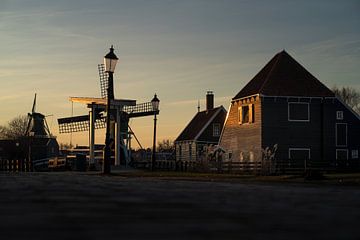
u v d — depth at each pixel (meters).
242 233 7.53
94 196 12.88
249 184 23.11
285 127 50.19
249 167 41.66
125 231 7.48
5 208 10.04
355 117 51.81
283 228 8.05
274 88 50.41
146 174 35.41
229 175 35.16
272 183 25.30
